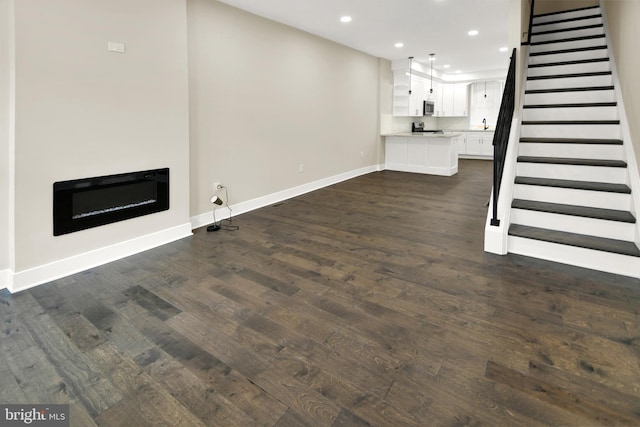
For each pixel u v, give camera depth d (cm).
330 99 650
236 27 449
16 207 268
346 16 486
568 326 214
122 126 323
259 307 243
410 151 823
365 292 262
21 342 206
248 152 490
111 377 178
